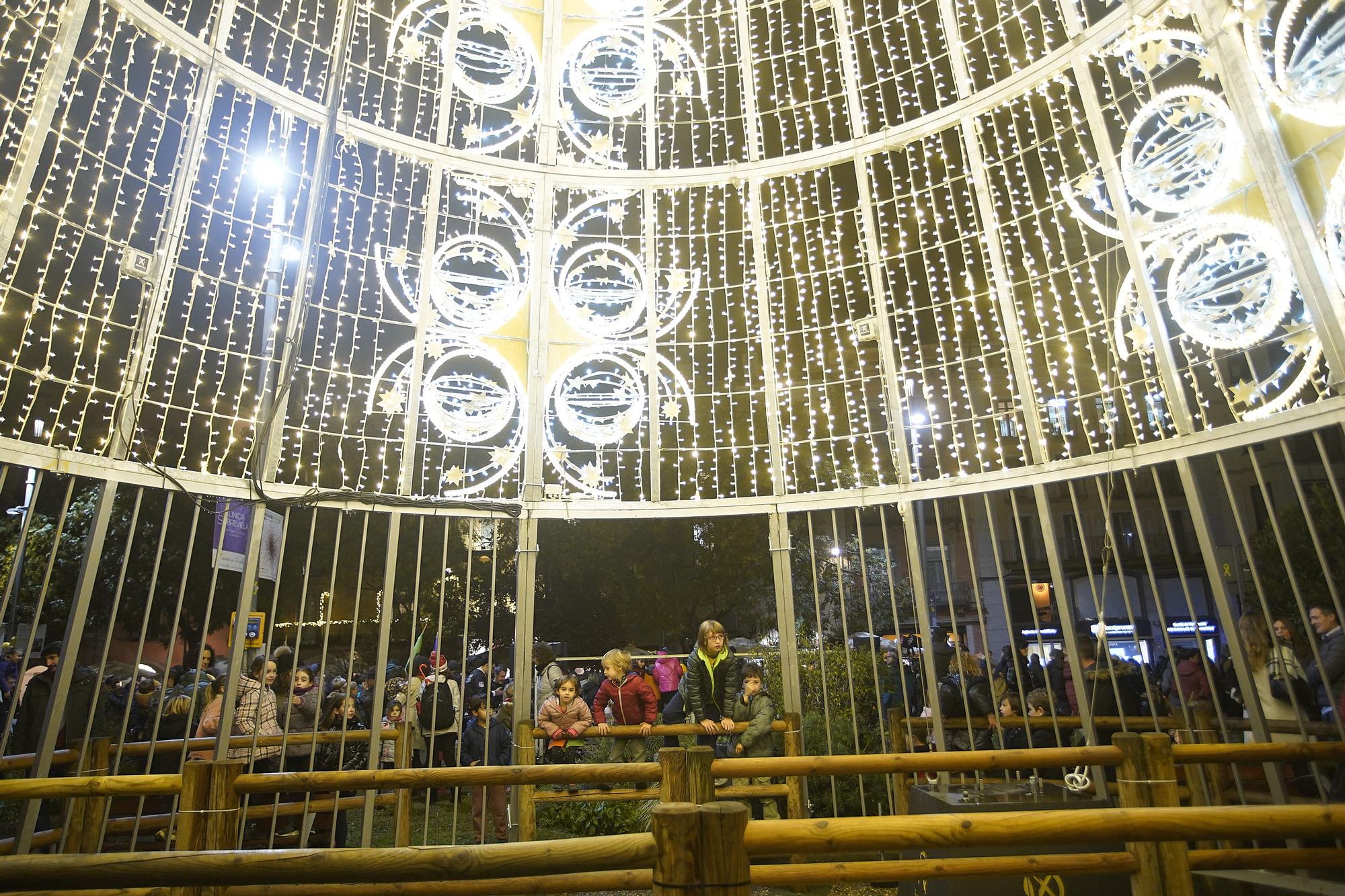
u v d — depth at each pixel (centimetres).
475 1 650
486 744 535
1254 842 417
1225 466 452
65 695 411
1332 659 430
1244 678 432
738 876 173
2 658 664
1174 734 505
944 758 326
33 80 445
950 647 702
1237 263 491
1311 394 465
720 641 543
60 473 428
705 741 538
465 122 739
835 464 592
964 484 550
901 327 595
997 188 719
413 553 1238
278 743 507
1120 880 354
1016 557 2000
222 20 527
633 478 915
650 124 666
